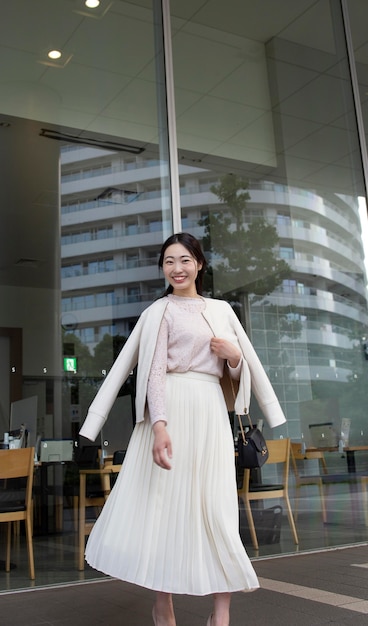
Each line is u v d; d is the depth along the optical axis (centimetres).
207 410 191
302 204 504
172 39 469
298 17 529
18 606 294
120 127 454
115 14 458
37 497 412
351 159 529
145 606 283
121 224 516
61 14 446
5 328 795
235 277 471
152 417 182
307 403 466
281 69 513
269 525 419
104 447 432
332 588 302
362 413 481
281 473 432
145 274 499
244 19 505
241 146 486
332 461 455
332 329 494
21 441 584
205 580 173
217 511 181
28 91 435
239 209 479
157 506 180
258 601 282
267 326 474
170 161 456
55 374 715
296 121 511
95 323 623
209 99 476
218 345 196
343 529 443
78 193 561
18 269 791
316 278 498
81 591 327
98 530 187
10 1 436
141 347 196
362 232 520
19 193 619
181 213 456
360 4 559
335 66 538
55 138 470
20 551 382
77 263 646
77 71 447
